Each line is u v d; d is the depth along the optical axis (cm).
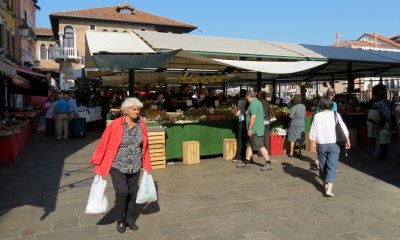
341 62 1328
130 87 946
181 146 923
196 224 485
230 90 3888
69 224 490
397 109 845
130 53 906
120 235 452
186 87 1499
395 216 509
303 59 1212
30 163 924
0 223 496
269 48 1267
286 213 523
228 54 1092
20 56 2556
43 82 2112
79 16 4541
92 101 2167
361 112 1258
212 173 783
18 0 2553
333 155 597
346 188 651
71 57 3944
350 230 461
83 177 763
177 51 790
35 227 480
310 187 659
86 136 1544
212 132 965
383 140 908
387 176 740
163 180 724
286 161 913
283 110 1143
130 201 467
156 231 463
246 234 451
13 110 1658
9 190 665
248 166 834
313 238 438
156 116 927
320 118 605
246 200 585
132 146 447
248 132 802
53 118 1551
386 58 1429
